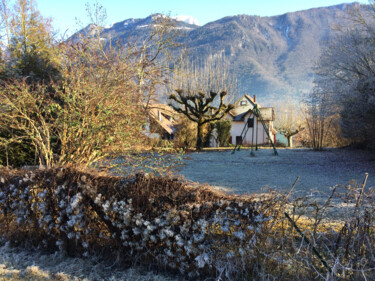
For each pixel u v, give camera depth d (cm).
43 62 1177
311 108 2075
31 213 446
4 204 465
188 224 345
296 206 353
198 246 344
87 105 564
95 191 395
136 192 378
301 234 337
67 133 601
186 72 3281
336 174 1266
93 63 626
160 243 364
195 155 2070
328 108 1877
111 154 609
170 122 3172
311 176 1218
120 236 384
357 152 2070
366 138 1902
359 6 1678
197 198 357
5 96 571
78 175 415
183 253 355
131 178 405
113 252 394
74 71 609
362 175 1227
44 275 363
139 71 677
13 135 708
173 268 362
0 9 1725
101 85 595
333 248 363
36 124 615
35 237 449
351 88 1573
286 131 4706
